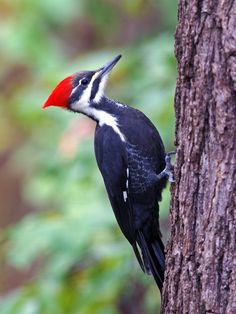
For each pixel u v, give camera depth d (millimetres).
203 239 8883
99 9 18812
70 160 13914
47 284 12664
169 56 13836
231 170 8703
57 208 17703
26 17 18141
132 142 11250
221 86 8719
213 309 8773
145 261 10984
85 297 12547
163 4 17406
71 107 11727
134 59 14492
